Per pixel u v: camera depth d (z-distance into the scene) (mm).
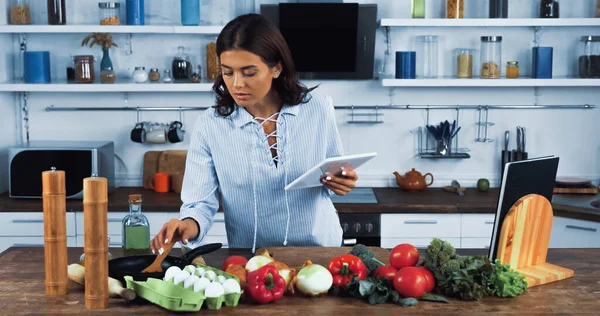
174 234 2404
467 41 4656
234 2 4617
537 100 4703
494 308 2049
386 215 4199
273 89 2613
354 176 2473
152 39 4688
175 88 4371
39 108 4730
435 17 4625
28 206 4219
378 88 4680
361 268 2162
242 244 2846
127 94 4723
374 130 4715
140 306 2070
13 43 4680
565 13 4641
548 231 2412
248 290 2082
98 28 4332
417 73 4555
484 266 2143
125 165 4766
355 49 4418
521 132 4648
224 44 2354
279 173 2680
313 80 4660
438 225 4207
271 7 4316
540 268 2369
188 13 4406
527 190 2359
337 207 4180
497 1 4375
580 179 4504
